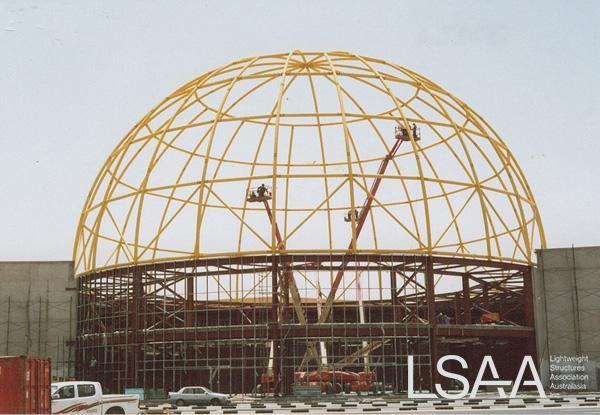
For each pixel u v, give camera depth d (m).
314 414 37.44
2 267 61.94
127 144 62.09
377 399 49.16
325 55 60.31
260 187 66.56
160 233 58.81
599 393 55.03
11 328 61.34
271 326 52.78
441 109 61.03
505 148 65.62
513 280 64.50
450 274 60.59
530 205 65.69
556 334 59.44
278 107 56.12
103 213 61.44
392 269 55.59
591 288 59.38
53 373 60.66
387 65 62.56
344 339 52.97
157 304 63.28
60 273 62.19
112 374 57.59
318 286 59.03
